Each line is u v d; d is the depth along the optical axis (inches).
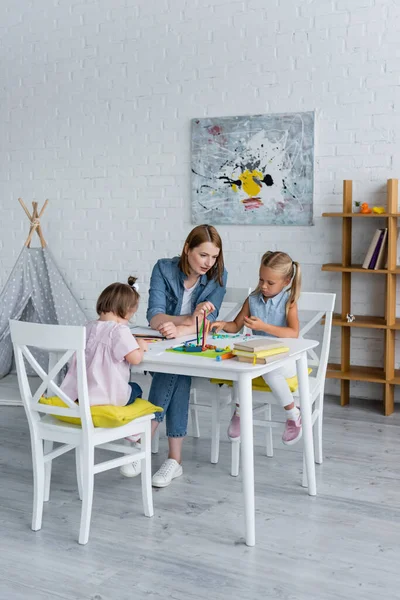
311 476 119.4
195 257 124.6
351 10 177.5
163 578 91.7
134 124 208.2
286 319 129.0
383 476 129.6
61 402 105.1
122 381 107.2
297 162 185.9
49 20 218.1
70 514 112.2
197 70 197.3
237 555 98.1
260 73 189.2
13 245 231.0
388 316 169.6
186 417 127.8
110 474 129.7
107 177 214.1
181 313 132.0
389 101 175.9
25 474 130.8
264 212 191.3
